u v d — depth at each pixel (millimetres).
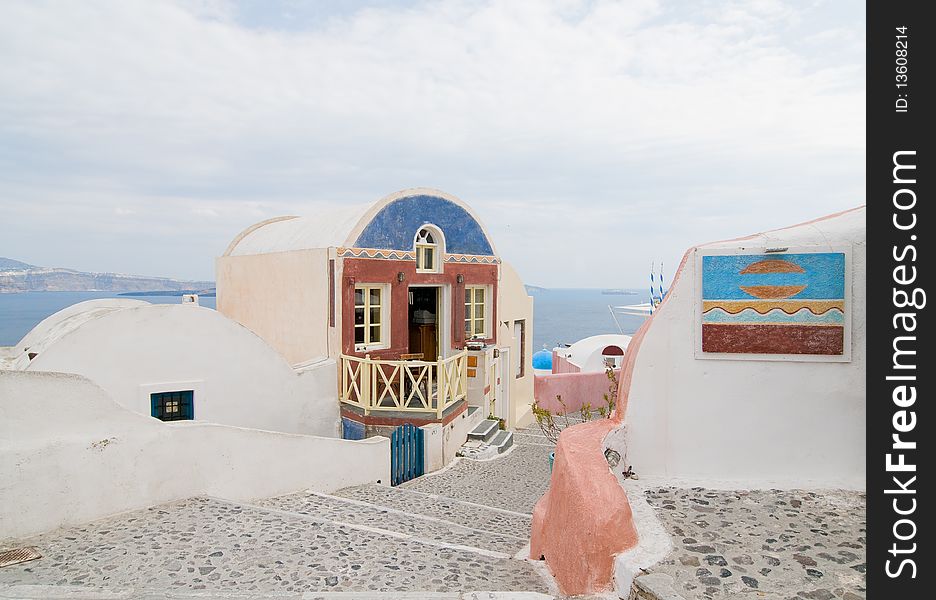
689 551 3842
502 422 16969
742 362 5176
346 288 12516
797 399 5082
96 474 5941
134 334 9336
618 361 22625
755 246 5113
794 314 5043
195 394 10047
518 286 18656
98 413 6020
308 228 14297
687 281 5273
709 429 5250
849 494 4789
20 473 5359
